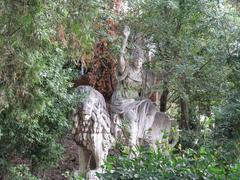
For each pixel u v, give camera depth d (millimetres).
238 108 10258
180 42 12570
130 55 11484
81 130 10477
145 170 5664
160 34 12648
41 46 7941
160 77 12344
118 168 5730
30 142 12477
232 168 5680
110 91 13508
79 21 7973
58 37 8461
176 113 14492
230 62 11828
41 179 13727
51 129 12453
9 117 10875
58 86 11047
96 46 12359
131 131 10922
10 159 12641
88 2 7875
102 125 10594
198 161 5793
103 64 13258
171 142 11945
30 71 7887
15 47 7668
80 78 14258
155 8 12609
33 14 7332
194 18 12883
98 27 11555
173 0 12562
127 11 12836
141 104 11406
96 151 10477
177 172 5648
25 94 8320
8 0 7258
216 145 9977
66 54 10664
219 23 12500
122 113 11039
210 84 12539
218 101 12852
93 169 10727
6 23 7398
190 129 13461
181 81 12516
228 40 12266
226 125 10312
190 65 12195
